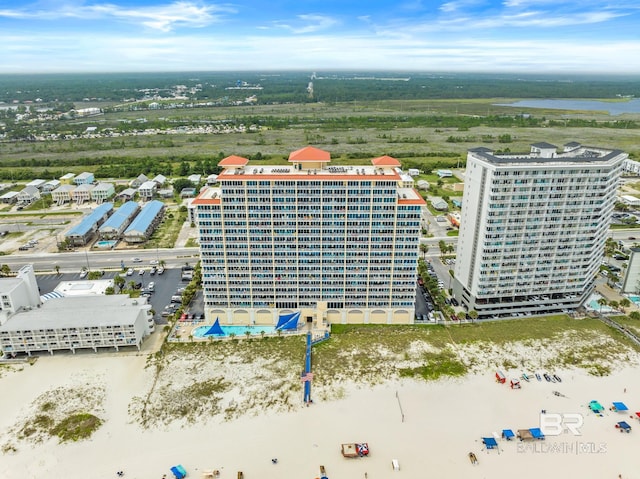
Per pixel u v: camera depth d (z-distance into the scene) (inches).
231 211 6998.0
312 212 6983.3
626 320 7790.4
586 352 6948.8
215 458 5137.8
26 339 6776.6
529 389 6200.8
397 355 6899.6
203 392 6166.3
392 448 5260.8
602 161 7258.9
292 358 6855.3
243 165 7190.0
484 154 7564.0
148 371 6594.5
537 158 7313.0
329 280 7455.7
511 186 7007.9
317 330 7549.2
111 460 5128.0
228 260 7332.7
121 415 5787.4
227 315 7711.6
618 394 6097.4
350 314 7711.6
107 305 7313.0
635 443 5315.0
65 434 5482.3
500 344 7145.7
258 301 7603.4
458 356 6879.9
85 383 6348.4
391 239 7170.3
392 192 6850.4
